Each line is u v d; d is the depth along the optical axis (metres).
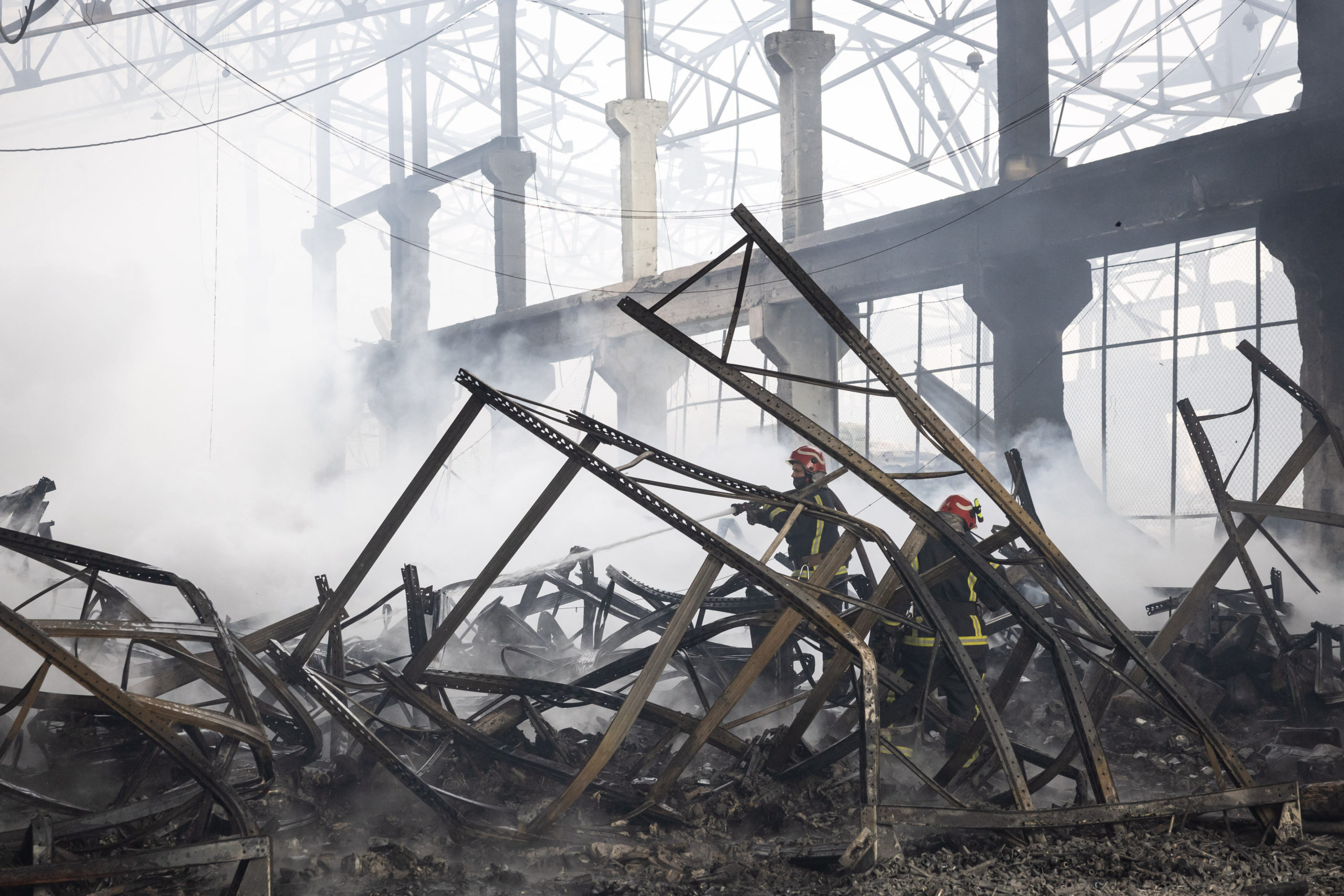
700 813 5.70
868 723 4.77
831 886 4.46
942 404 23.94
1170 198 17.69
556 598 10.69
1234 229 17.91
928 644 6.61
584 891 4.55
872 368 5.32
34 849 4.01
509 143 33.28
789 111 25.05
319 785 6.10
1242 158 16.73
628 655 6.97
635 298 28.17
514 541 6.16
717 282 26.09
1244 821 4.91
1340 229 15.80
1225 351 27.38
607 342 28.95
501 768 6.27
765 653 5.63
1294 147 16.16
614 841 5.22
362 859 4.79
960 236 20.75
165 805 4.91
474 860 5.07
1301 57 16.38
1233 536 7.80
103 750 6.25
